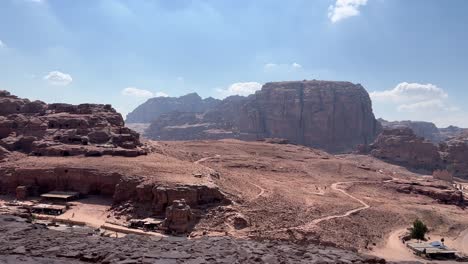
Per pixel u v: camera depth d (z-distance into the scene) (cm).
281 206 9488
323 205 10238
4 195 10081
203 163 13862
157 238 2923
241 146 18612
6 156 11581
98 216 8625
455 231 10644
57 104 15062
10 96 15412
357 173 16650
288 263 2375
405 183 15250
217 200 8931
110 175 9819
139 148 12400
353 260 2509
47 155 11462
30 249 2538
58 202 9375
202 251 2575
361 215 10069
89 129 12762
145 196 8856
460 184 19412
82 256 2459
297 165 16425
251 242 2844
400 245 8650
